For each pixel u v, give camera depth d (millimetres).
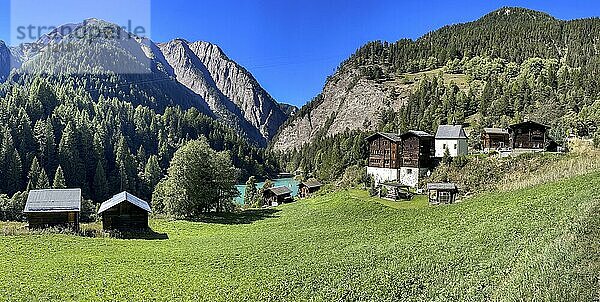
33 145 157000
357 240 44688
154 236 60438
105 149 184000
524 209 42625
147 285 33688
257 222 70750
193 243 53375
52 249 46875
